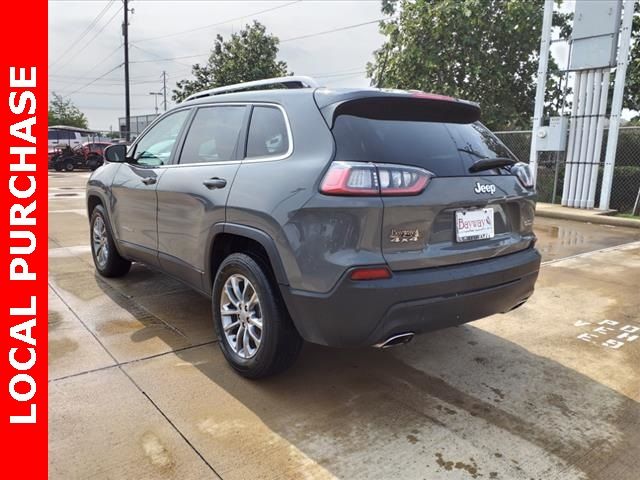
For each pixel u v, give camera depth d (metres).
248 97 3.36
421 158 2.74
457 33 12.81
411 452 2.44
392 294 2.49
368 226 2.47
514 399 2.95
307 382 3.12
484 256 2.90
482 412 2.80
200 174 3.46
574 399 2.96
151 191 4.00
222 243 3.37
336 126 2.70
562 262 6.24
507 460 2.39
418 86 13.37
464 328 4.05
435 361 3.44
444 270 2.70
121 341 3.67
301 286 2.64
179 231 3.70
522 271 3.07
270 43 25.41
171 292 4.80
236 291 3.17
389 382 3.14
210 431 2.58
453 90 13.05
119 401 2.86
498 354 3.56
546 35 10.58
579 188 10.49
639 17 11.78
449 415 2.77
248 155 3.17
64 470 2.27
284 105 3.01
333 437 2.55
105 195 4.85
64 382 3.06
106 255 5.11
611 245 7.34
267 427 2.63
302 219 2.61
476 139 3.13
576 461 2.39
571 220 9.76
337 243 2.50
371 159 2.59
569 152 10.59
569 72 10.65
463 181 2.80
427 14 12.82
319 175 2.60
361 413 2.78
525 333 3.95
